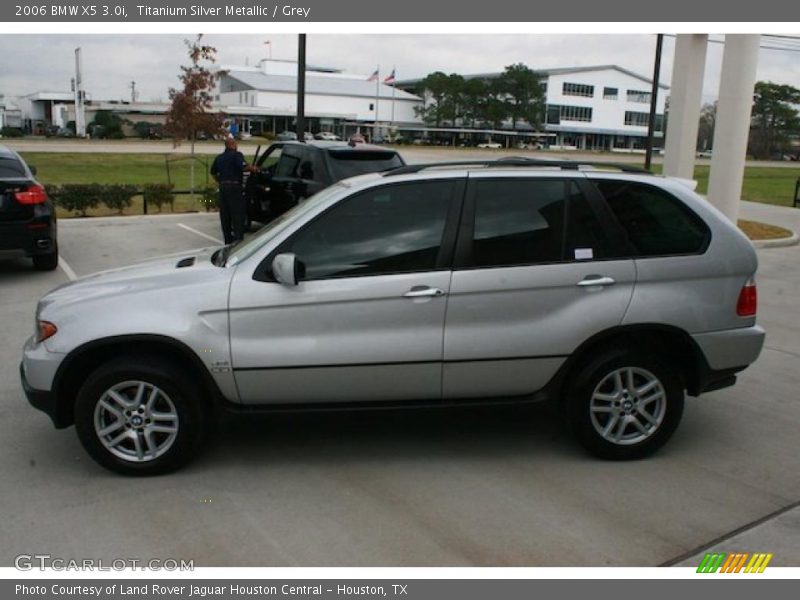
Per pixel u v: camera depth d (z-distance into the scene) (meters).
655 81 21.45
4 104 128.75
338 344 4.37
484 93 107.31
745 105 14.52
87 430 4.37
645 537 3.85
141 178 29.89
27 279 9.94
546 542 3.79
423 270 4.42
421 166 4.70
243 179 12.33
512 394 4.62
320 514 4.05
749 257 4.68
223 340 4.32
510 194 4.55
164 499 4.21
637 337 4.69
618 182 4.66
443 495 4.27
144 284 4.45
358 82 118.00
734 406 5.84
